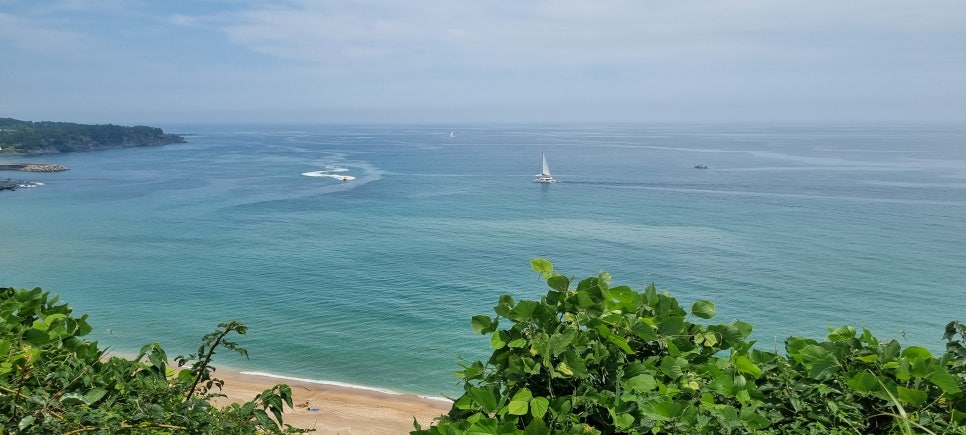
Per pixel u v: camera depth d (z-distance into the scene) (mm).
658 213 80125
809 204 86125
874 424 3506
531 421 3166
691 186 108375
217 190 108375
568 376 3453
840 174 126250
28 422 3195
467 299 44656
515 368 3500
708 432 3205
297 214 82938
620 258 55562
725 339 4066
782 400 3707
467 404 3541
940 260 53625
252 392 28422
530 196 98000
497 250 59438
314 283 49344
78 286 49938
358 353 35094
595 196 97500
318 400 28141
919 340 36406
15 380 3990
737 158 177375
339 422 25500
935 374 3371
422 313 41875
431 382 31250
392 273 51719
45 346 4496
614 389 3436
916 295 44219
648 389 3352
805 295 44375
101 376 4125
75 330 5121
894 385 3523
